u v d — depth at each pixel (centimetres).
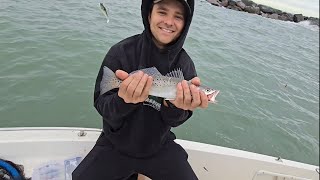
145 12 73
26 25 237
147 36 74
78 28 257
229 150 106
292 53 413
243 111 211
